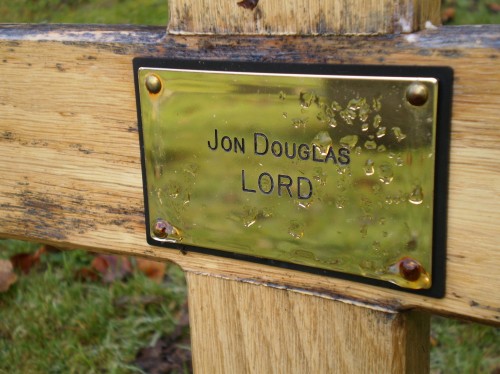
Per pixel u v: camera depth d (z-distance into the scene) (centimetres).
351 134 88
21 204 122
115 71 106
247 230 99
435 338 206
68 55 109
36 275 237
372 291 93
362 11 85
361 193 89
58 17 375
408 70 83
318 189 92
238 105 95
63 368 200
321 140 90
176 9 97
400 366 95
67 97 111
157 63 100
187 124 99
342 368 99
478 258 85
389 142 86
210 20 95
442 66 82
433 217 86
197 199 102
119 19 361
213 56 96
